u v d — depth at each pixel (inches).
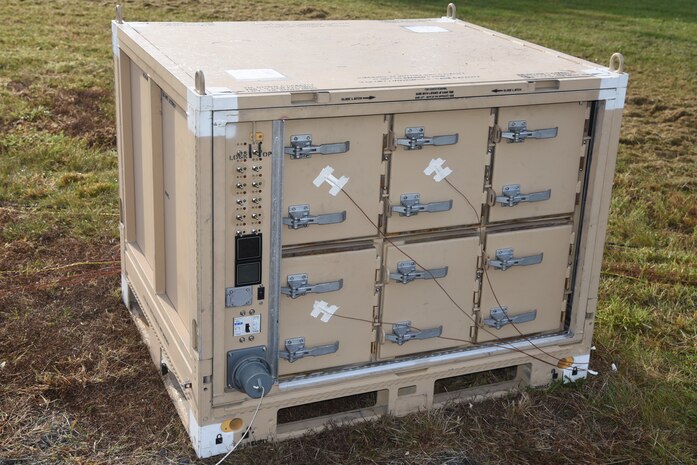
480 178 148.1
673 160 331.3
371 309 148.9
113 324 186.9
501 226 154.6
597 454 150.3
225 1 570.3
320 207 137.9
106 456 144.9
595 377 171.2
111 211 247.4
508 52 167.5
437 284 152.0
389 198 142.5
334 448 148.2
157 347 166.2
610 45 541.0
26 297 196.5
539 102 144.8
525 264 156.2
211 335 136.3
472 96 139.6
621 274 221.1
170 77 135.8
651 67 490.3
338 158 136.3
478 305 157.1
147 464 143.0
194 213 130.0
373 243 145.7
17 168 273.7
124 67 172.2
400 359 154.3
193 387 141.0
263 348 140.9
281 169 131.3
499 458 148.2
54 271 211.0
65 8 521.3
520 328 162.2
